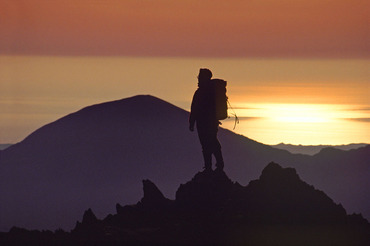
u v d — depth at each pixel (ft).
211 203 336.29
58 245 307.99
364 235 313.73
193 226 320.91
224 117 341.62
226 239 307.58
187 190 344.08
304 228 318.04
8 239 319.68
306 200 332.39
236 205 332.80
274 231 314.96
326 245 305.94
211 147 343.26
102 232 320.29
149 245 300.81
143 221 334.44
